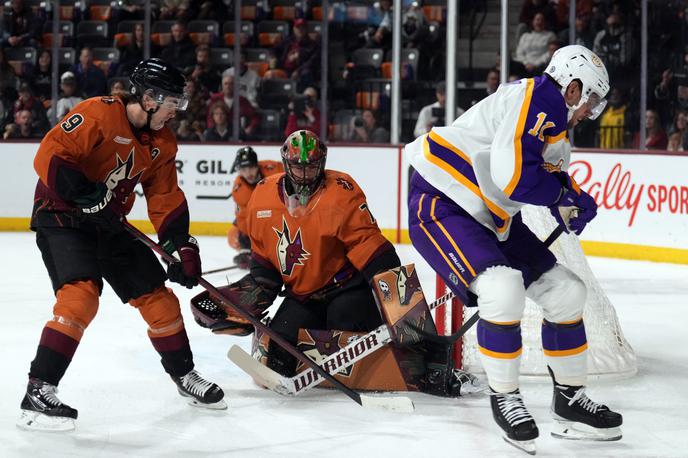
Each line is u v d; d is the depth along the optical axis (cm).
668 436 589
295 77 1964
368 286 707
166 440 570
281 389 666
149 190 631
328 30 1988
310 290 707
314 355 681
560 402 578
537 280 573
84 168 595
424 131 1881
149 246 634
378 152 1745
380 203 1748
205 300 681
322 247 686
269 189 697
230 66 1973
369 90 1962
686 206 1458
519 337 552
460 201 560
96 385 699
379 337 664
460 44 2019
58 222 598
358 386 683
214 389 629
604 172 1567
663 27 1725
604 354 729
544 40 1881
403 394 678
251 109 1919
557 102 530
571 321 569
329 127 1956
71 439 569
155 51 1984
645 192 1512
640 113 1744
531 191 530
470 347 731
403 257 1536
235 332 690
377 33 1989
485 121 559
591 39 1808
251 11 2050
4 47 1988
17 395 668
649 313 1048
